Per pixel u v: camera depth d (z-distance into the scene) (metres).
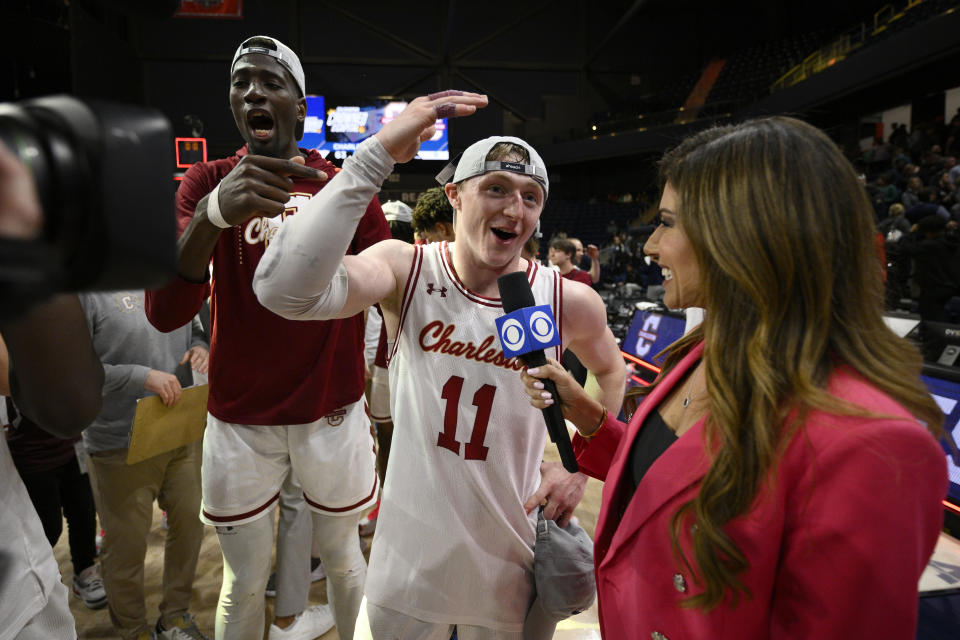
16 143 0.29
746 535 0.66
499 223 1.22
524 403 1.29
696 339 0.96
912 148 10.28
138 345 2.05
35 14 8.14
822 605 0.61
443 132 17.62
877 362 0.66
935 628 1.42
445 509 1.27
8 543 0.96
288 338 1.64
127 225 0.32
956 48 8.77
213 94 15.73
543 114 18.31
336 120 16.23
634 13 16.12
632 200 19.27
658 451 0.87
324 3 16.61
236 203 1.22
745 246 0.68
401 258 1.30
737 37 18.61
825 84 11.74
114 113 0.33
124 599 2.04
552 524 1.34
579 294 1.37
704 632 0.71
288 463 1.81
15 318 0.33
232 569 1.73
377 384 3.05
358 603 1.85
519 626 1.36
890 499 0.58
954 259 4.62
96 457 1.99
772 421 0.66
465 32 17.58
